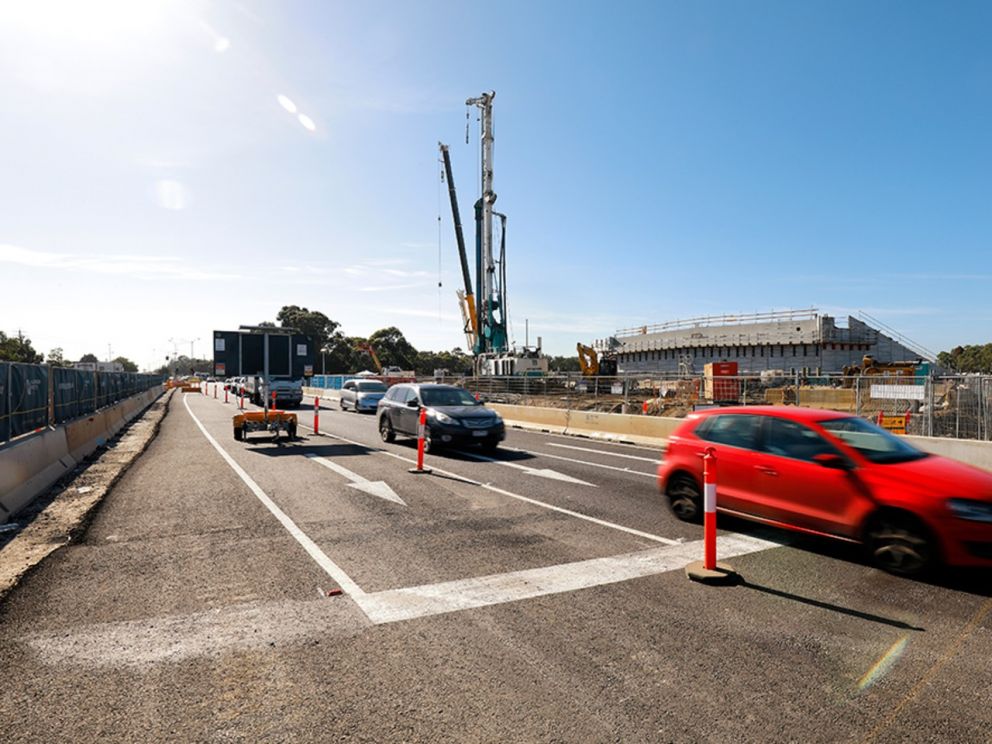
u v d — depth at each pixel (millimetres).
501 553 6141
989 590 5102
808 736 3016
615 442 17172
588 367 53562
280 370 19406
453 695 3395
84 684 3494
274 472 11156
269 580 5273
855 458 6004
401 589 5074
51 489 9555
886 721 3158
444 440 13695
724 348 68188
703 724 3115
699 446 7484
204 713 3205
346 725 3102
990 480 5477
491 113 52750
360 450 14602
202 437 17609
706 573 5312
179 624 4332
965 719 3174
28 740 2951
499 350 52844
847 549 6340
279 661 3793
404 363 131750
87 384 16312
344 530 7008
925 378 13820
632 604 4766
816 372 54438
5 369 9094
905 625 4379
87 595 4887
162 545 6344
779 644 4059
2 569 5516
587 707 3273
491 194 52781
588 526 7289
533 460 13117
